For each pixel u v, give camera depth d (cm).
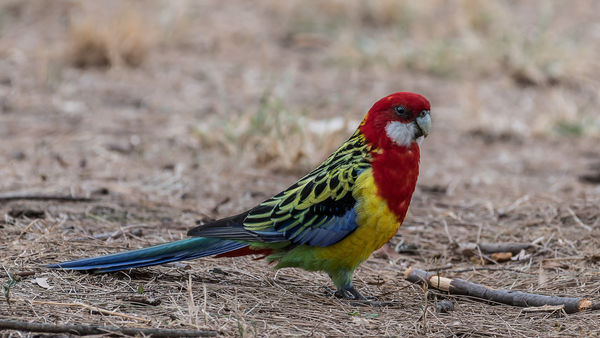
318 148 1938
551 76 2770
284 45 3039
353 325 1052
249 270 1277
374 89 2623
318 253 1150
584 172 1956
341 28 3161
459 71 2842
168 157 1941
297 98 2458
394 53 2911
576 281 1264
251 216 1136
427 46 2944
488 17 3212
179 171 1827
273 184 1809
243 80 2631
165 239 1387
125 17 2820
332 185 1130
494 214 1638
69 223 1434
